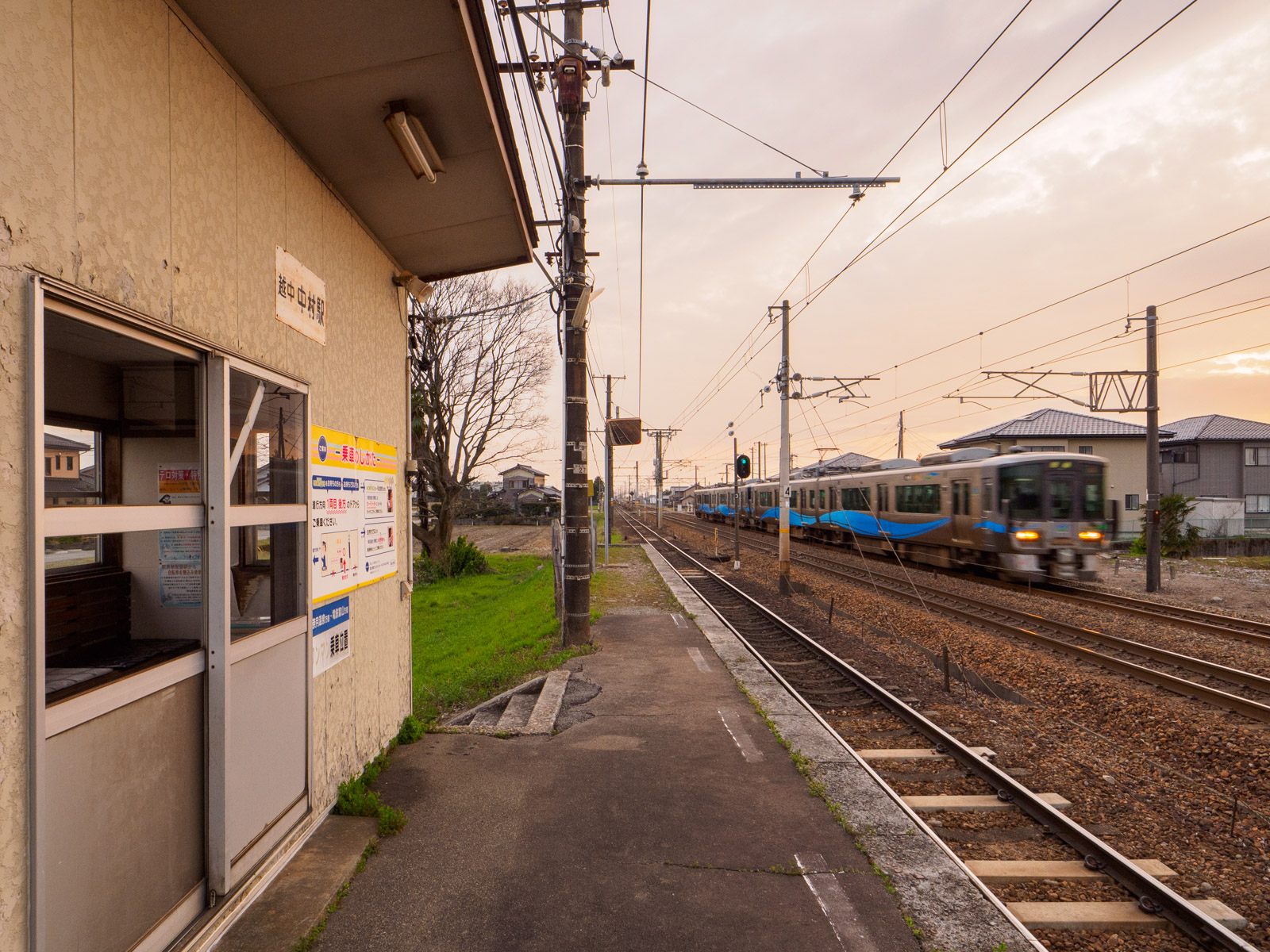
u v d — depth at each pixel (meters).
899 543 22.25
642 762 5.02
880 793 4.47
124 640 2.83
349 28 3.02
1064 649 9.44
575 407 9.44
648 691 6.98
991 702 7.35
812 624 11.73
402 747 5.33
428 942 2.93
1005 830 4.47
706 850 3.73
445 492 24.12
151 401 2.94
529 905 3.20
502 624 12.50
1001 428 37.81
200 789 2.87
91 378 2.83
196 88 2.86
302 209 3.89
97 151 2.26
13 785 1.91
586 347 9.48
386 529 5.20
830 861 3.62
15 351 1.93
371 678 4.85
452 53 3.27
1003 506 15.95
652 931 3.02
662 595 14.62
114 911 2.35
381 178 4.34
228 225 3.08
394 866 3.54
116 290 2.33
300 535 3.80
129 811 2.43
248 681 3.16
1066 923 3.42
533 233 6.00
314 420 3.99
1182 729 6.32
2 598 1.89
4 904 1.87
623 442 20.14
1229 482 36.34
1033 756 5.80
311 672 3.82
